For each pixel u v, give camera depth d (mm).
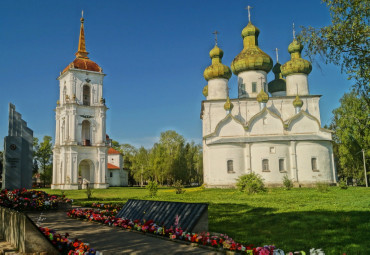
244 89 55062
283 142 46906
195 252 9633
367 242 10711
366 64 15688
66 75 66562
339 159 65188
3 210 12039
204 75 56531
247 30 56562
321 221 14594
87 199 31641
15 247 10398
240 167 46844
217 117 53562
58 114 68000
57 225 14555
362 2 15289
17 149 20297
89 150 64438
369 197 26656
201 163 98312
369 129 53969
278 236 11992
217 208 20797
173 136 78875
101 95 67875
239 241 11234
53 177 65562
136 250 9898
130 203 15750
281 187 44844
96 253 8859
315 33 16375
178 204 13219
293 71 55125
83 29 71500
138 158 91562
